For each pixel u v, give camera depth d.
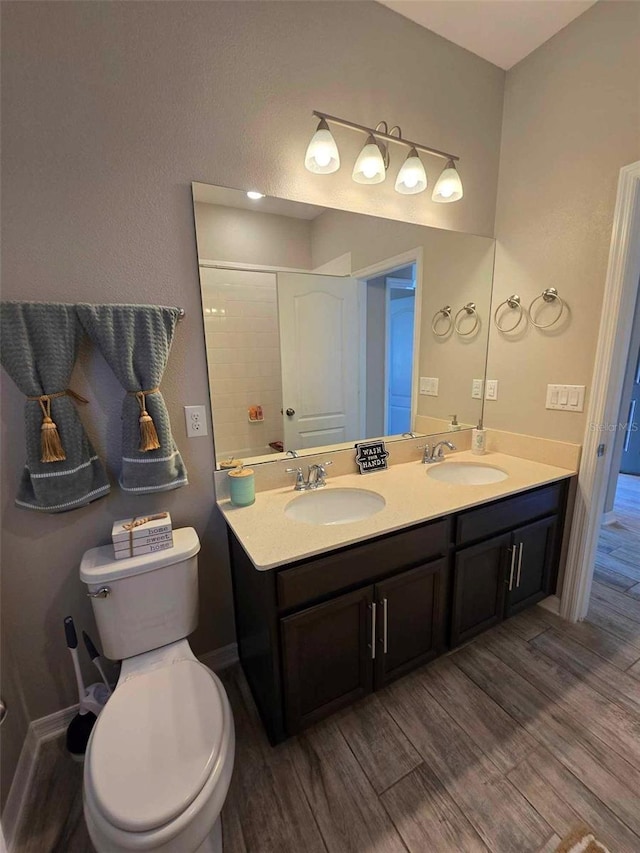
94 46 1.10
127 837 0.74
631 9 1.37
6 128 1.04
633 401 3.86
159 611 1.25
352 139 1.53
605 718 1.36
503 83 1.83
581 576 1.80
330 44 1.41
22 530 1.21
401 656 1.42
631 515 3.09
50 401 1.13
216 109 1.27
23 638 1.27
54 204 1.12
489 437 2.13
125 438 1.25
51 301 1.15
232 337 1.46
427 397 2.00
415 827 1.05
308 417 1.70
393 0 1.45
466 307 1.99
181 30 1.18
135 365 1.22
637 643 1.71
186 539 1.33
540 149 1.73
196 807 0.79
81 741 1.24
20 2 1.01
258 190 1.39
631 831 1.03
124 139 1.17
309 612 1.16
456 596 1.52
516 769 1.19
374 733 1.32
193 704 1.00
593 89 1.51
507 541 1.63
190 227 1.31
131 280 1.25
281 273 1.51
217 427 1.48
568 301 1.70
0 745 1.07
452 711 1.39
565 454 1.79
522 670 1.57
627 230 1.47
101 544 1.33
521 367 1.94
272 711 1.22
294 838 1.03
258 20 1.28
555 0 1.45
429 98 1.65
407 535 1.32
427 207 1.77
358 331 1.75
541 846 1.00
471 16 1.52
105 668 1.41
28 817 1.11
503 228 1.93
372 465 1.82
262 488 1.60
